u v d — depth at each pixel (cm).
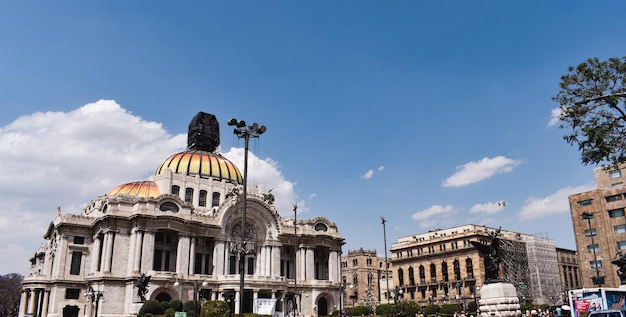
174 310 7838
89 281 9588
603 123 3559
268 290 10175
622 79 3525
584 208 11338
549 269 13925
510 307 4412
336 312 10406
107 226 9531
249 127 4353
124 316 8931
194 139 13300
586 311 4800
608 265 10600
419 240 15662
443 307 9962
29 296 10806
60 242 10088
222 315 7019
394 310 8825
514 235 14962
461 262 13138
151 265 9319
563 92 3731
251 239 11088
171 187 11250
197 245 10444
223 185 11994
